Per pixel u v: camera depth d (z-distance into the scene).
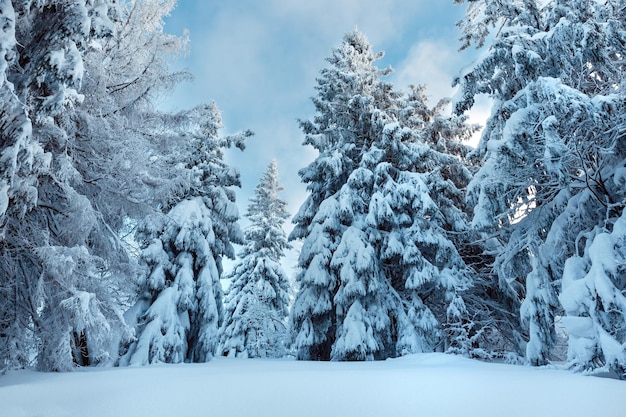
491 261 15.73
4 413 3.45
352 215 15.52
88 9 7.41
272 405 3.56
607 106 7.72
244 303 29.34
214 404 3.62
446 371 6.94
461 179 17.70
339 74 18.44
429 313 13.58
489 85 11.98
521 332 14.27
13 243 7.75
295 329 16.36
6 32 5.91
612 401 3.77
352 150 18.00
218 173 18.00
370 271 14.00
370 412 3.25
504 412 3.25
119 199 10.34
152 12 11.61
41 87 6.89
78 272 7.76
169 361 12.26
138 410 3.40
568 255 9.52
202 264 15.40
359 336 12.89
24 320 8.13
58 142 8.13
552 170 8.48
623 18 9.41
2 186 5.95
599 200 8.72
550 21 10.41
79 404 3.71
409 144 16.36
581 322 7.37
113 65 10.87
